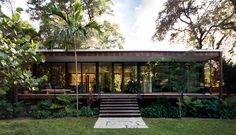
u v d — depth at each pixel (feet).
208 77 68.39
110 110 46.44
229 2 65.16
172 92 58.39
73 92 56.03
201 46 79.10
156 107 46.70
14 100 49.34
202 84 57.06
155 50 51.01
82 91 59.88
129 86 60.34
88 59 59.21
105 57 55.11
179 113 45.11
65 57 54.60
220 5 65.87
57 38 48.01
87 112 46.11
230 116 44.65
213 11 67.51
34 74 61.62
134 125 36.68
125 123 38.40
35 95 50.75
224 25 68.90
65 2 74.74
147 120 41.45
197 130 32.81
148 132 31.55
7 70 12.07
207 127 34.91
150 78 62.39
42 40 65.57
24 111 47.21
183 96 49.26
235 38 72.28
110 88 63.26
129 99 50.01
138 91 58.29
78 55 51.24
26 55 12.40
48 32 67.41
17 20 11.85
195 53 50.88
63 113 45.70
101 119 42.42
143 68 63.72
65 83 62.85
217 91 62.49
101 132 31.73
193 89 46.93
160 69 48.80
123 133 31.07
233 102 46.24
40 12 74.90
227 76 62.23
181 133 30.99
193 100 49.70
